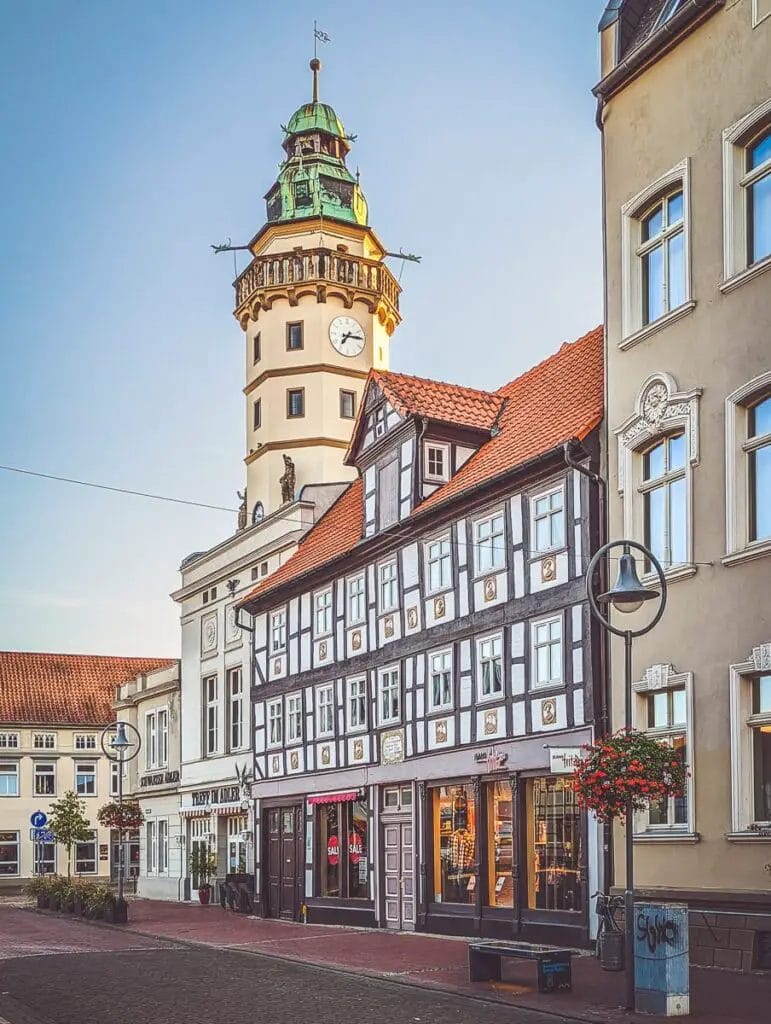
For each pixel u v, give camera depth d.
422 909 26.59
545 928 22.38
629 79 21.19
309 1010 14.64
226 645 41.81
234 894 37.47
